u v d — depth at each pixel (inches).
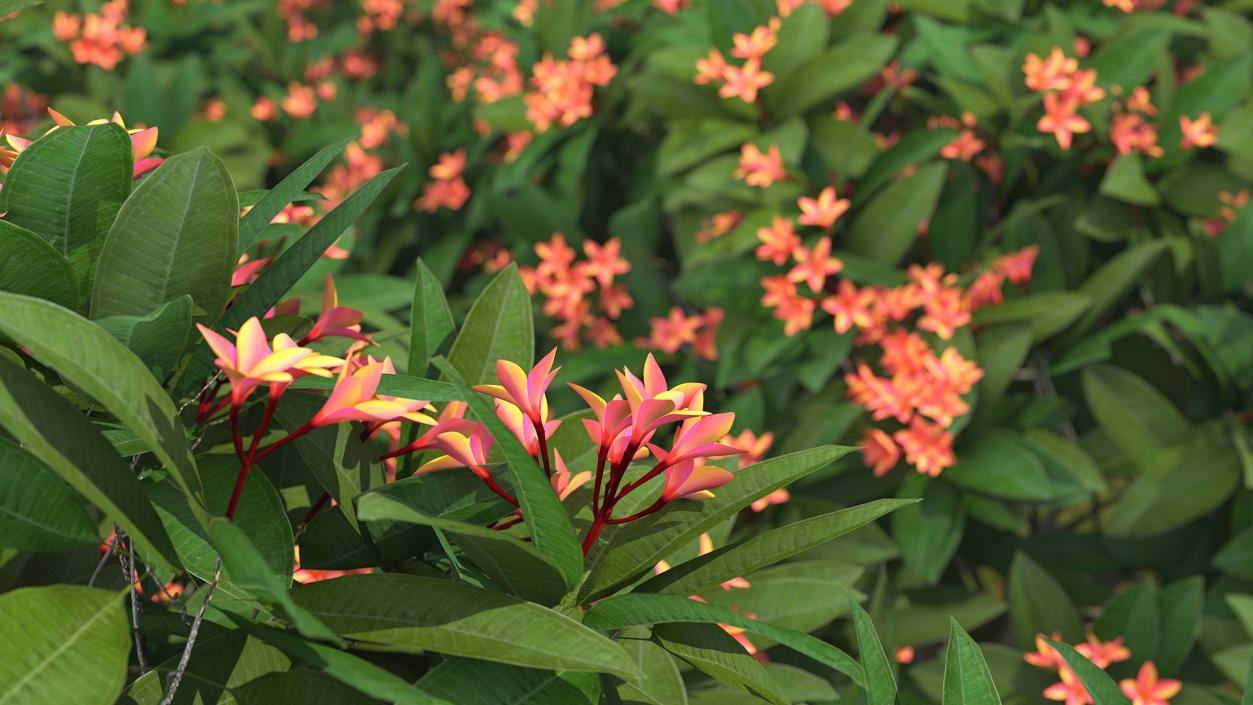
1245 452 118.8
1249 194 133.7
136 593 77.3
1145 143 133.5
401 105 210.7
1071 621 118.8
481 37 240.8
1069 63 126.5
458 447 72.2
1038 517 139.9
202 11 213.3
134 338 69.9
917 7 146.8
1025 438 124.4
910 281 126.1
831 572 98.5
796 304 124.2
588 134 150.7
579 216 159.0
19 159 71.8
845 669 68.6
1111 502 148.5
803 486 130.3
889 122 151.8
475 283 158.1
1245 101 141.3
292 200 74.7
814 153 134.3
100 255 71.4
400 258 180.1
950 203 131.6
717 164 135.6
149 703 71.4
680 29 148.1
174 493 73.1
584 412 79.4
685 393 71.4
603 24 162.9
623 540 73.5
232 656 72.9
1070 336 130.3
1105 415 127.3
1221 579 127.0
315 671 71.9
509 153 158.4
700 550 82.9
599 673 72.4
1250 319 123.7
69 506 69.9
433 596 69.4
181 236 71.7
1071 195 138.3
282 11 281.1
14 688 65.1
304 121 203.5
